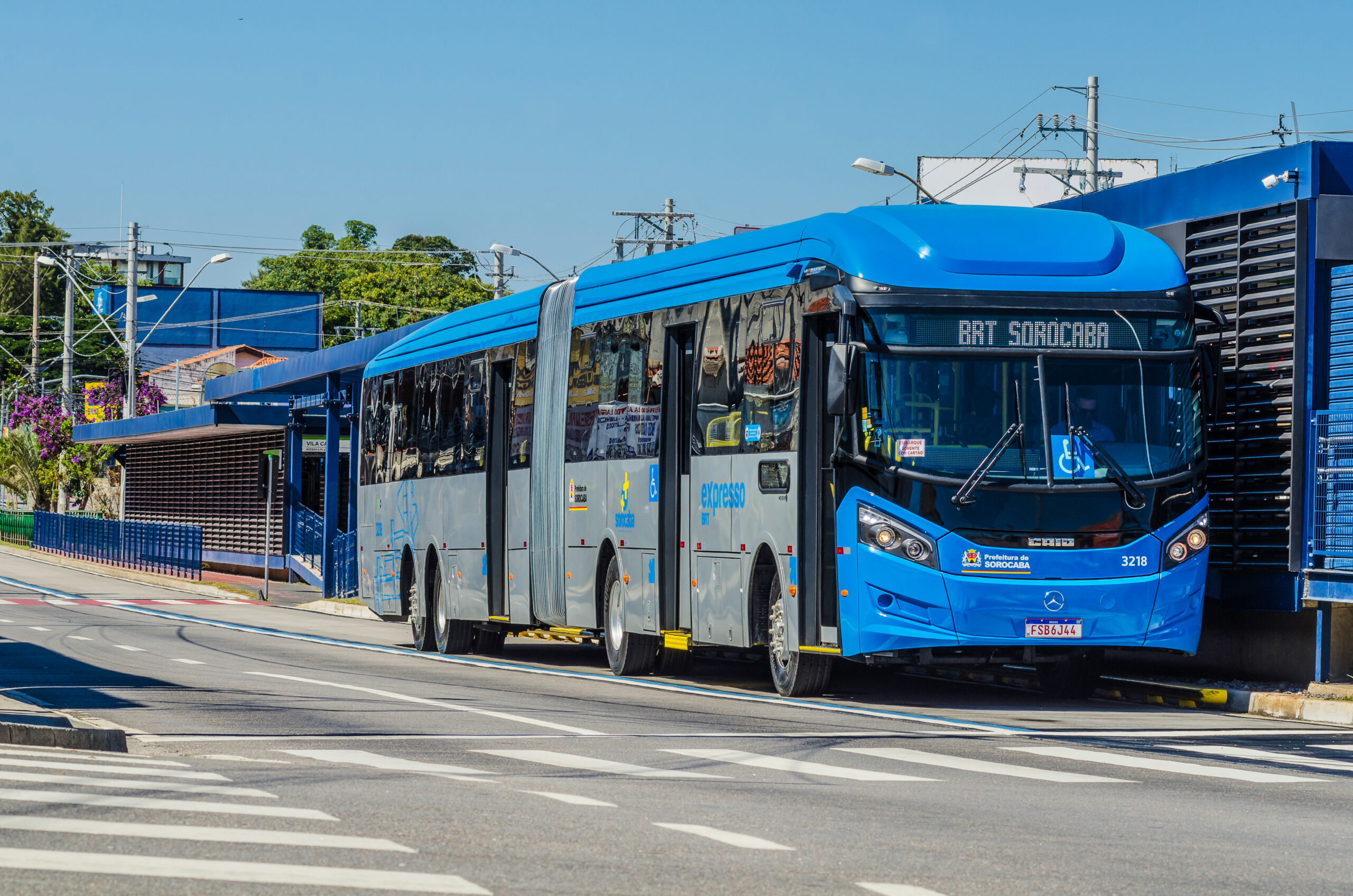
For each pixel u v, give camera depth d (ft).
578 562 84.84
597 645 105.29
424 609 104.42
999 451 62.08
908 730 57.77
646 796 41.34
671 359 76.84
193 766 46.32
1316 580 70.44
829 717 61.77
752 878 30.86
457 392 100.89
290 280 568.00
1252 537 73.87
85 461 298.35
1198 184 77.61
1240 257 75.00
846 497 63.21
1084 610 62.34
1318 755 52.85
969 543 61.72
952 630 61.72
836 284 63.57
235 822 35.70
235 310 465.06
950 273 63.00
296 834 34.35
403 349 113.70
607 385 82.23
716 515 72.59
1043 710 66.69
